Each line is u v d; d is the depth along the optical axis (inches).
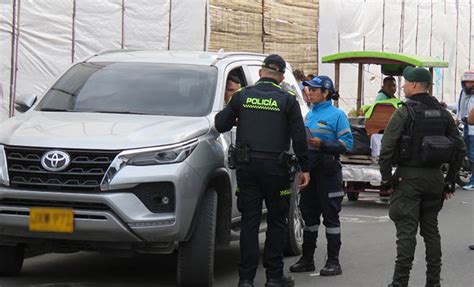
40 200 272.2
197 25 764.6
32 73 617.3
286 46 930.1
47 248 284.4
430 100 285.0
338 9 1019.3
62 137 276.2
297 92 412.5
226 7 811.4
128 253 280.5
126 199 268.2
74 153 272.1
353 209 546.6
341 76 1035.9
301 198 340.2
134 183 269.0
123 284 311.7
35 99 333.4
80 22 652.1
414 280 331.0
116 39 683.4
